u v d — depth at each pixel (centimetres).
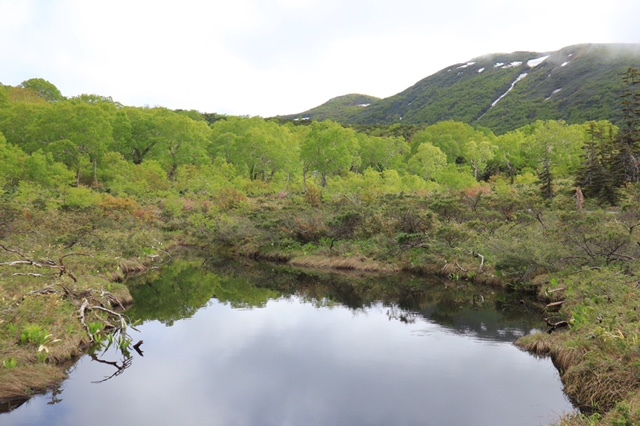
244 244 3178
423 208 2961
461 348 1288
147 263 2623
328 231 2950
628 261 1566
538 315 1583
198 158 6781
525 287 1864
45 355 1080
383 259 2530
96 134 5331
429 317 1616
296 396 998
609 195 2967
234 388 1049
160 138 6769
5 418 895
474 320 1560
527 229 2131
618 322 989
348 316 1669
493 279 2019
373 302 1878
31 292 1259
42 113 5894
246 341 1388
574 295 1421
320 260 2691
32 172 4228
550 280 1716
